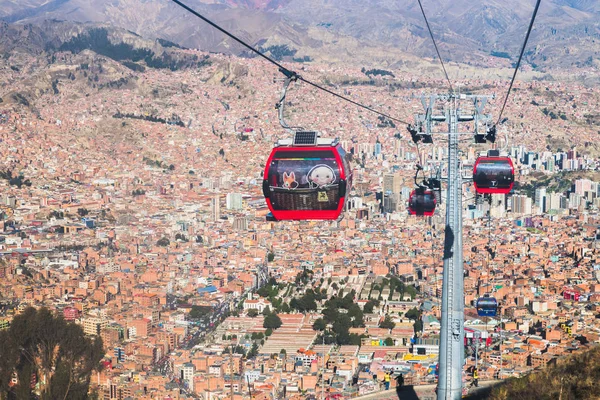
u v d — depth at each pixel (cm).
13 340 6016
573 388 4900
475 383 6419
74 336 6184
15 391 5988
